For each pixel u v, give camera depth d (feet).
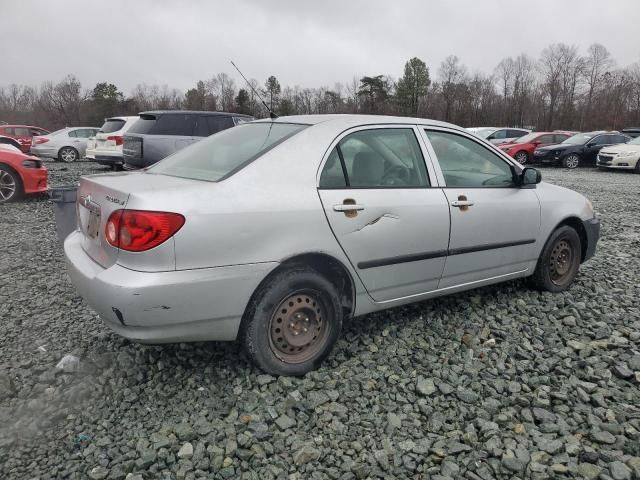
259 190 9.80
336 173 10.84
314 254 10.26
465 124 221.05
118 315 8.87
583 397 9.66
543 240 14.60
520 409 9.39
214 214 9.16
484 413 9.20
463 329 12.69
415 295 12.25
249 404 9.43
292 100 226.79
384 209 11.10
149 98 252.42
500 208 13.32
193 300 9.07
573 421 8.96
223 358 11.06
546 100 230.07
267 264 9.65
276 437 8.60
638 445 8.28
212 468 7.89
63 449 8.29
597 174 61.93
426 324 12.97
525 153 74.43
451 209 12.26
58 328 12.83
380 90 232.32
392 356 11.30
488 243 13.19
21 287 16.05
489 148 13.92
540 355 11.34
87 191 10.79
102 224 9.67
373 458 8.12
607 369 10.67
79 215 11.51
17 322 13.23
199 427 8.80
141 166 34.73
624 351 11.53
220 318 9.45
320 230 10.22
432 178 12.28
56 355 11.35
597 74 226.58
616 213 31.48
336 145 10.99
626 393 9.85
